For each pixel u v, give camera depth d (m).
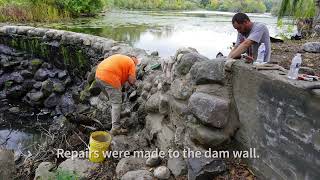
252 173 3.18
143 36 10.22
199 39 10.11
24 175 4.18
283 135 2.73
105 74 4.43
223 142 3.31
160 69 5.19
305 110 2.47
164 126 4.05
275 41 8.59
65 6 13.42
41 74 7.86
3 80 8.02
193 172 3.22
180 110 3.68
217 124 3.26
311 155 2.47
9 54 8.27
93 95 6.07
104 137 4.28
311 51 7.02
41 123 6.86
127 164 3.79
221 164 3.25
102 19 13.84
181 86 3.74
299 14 9.30
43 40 7.98
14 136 6.29
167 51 8.27
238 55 3.91
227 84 3.39
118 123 4.61
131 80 4.61
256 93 3.00
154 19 14.82
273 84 2.76
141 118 4.67
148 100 4.52
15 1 12.79
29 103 7.64
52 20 12.34
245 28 4.07
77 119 5.29
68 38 7.68
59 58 7.88
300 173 2.59
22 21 11.62
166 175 3.47
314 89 2.41
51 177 3.79
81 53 7.52
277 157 2.82
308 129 2.47
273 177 2.89
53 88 7.63
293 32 11.49
